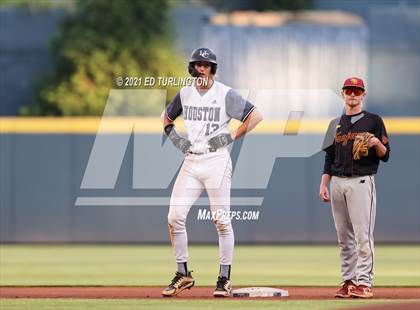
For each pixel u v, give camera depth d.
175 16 89.75
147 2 88.44
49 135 59.09
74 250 56.44
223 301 29.27
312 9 105.00
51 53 90.38
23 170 59.25
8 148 59.09
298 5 104.06
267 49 87.94
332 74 90.31
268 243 59.09
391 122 58.41
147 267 46.53
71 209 59.41
